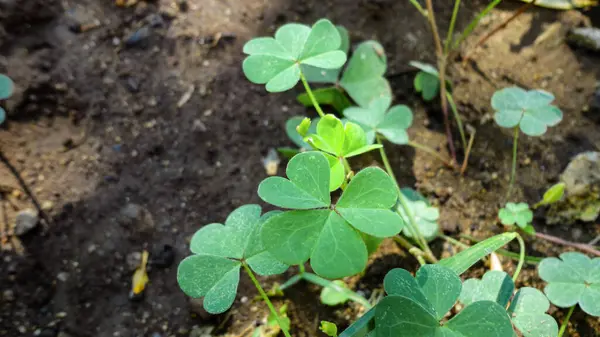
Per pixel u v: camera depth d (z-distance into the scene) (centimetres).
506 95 17
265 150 18
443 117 19
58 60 18
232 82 19
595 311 14
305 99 18
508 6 21
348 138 13
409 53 20
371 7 20
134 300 16
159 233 17
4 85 15
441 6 21
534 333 13
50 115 18
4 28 18
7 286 16
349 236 11
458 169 18
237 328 16
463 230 17
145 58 19
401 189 17
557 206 17
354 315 16
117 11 20
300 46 15
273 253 11
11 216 16
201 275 12
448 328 12
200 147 18
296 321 16
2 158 17
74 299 16
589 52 20
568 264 15
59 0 19
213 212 17
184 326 16
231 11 20
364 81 18
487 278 14
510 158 18
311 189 12
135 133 18
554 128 19
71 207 17
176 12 20
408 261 17
